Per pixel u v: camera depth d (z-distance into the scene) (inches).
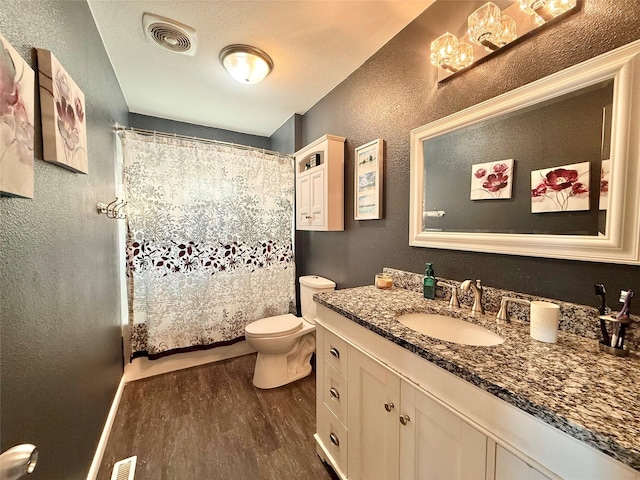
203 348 92.8
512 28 41.6
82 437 45.1
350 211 81.4
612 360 29.6
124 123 93.3
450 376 30.0
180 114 107.7
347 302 52.0
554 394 23.6
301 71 78.1
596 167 33.9
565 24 36.6
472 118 47.4
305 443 59.6
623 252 31.6
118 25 59.6
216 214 93.7
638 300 31.4
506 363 29.0
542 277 39.7
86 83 51.1
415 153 58.1
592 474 19.7
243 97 93.7
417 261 60.1
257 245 101.7
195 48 67.7
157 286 85.2
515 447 24.2
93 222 54.0
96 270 55.2
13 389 26.7
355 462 45.3
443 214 53.6
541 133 39.1
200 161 90.8
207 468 53.1
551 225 38.3
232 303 97.4
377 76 69.8
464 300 49.6
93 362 52.1
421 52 57.9
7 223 25.9
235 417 67.7
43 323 32.7
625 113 31.2
